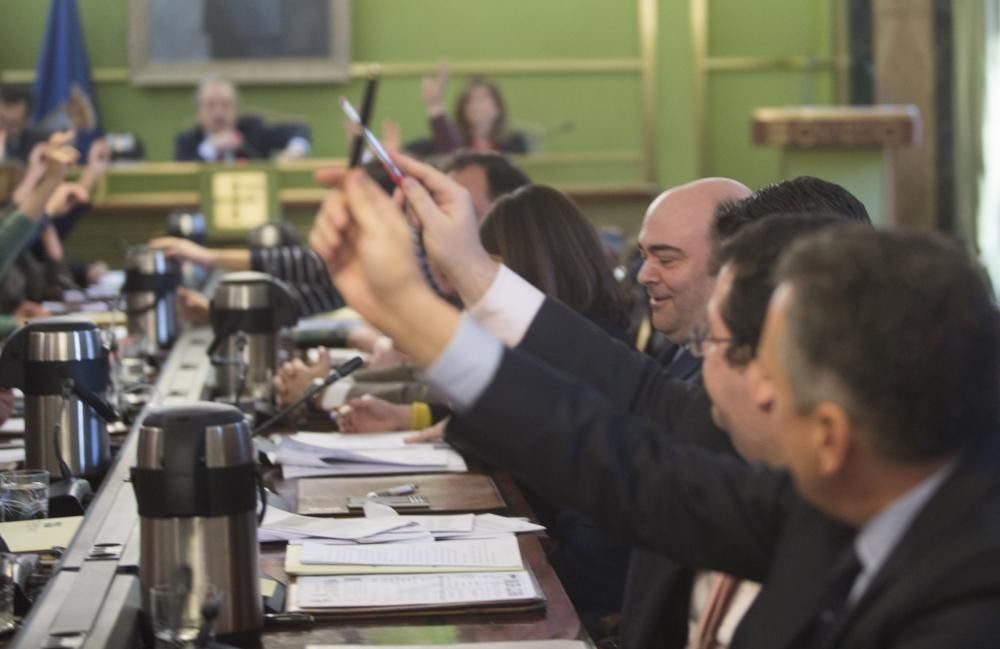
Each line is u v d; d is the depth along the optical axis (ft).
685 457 5.64
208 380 14.23
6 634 7.19
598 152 42.22
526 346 6.98
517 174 15.49
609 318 11.84
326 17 41.29
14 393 14.15
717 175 43.21
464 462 11.24
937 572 4.36
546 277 11.67
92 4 41.11
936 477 4.56
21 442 11.94
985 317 4.42
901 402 4.37
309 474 10.87
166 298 17.62
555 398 5.41
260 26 41.19
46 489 9.40
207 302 18.61
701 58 42.09
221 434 6.97
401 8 41.83
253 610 7.04
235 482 6.97
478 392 5.30
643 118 42.14
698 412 7.29
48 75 40.16
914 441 4.41
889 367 4.34
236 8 41.11
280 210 32.89
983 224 40.06
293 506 9.86
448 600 7.52
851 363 4.37
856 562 4.91
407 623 7.32
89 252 33.58
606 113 42.22
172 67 41.11
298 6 41.22
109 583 7.29
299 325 19.07
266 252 19.70
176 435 6.91
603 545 10.30
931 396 4.35
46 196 17.79
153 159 41.52
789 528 5.33
